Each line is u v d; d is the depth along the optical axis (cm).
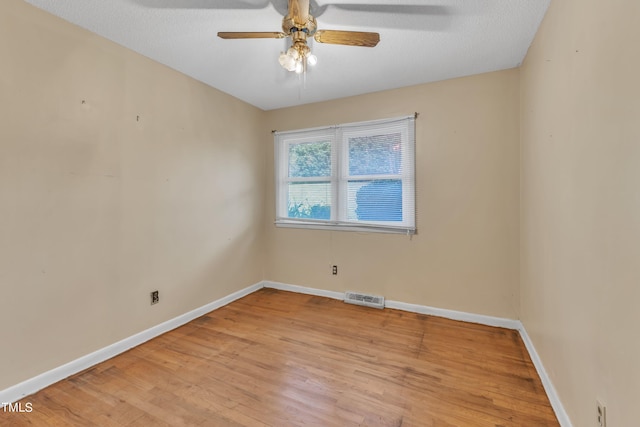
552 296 170
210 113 301
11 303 168
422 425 150
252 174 362
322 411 161
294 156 371
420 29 204
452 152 283
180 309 272
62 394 174
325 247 349
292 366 205
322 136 349
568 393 144
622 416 97
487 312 273
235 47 228
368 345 234
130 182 229
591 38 121
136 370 200
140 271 238
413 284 303
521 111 252
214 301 310
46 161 181
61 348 189
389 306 314
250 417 156
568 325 145
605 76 109
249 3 178
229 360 213
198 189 289
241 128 343
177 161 267
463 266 281
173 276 265
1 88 162
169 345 235
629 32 93
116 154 220
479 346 232
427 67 259
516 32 205
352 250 333
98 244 209
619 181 100
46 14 181
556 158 163
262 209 381
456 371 198
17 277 170
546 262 181
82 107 199
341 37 173
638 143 89
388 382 186
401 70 265
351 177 332
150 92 243
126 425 151
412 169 298
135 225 233
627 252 95
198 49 230
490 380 188
